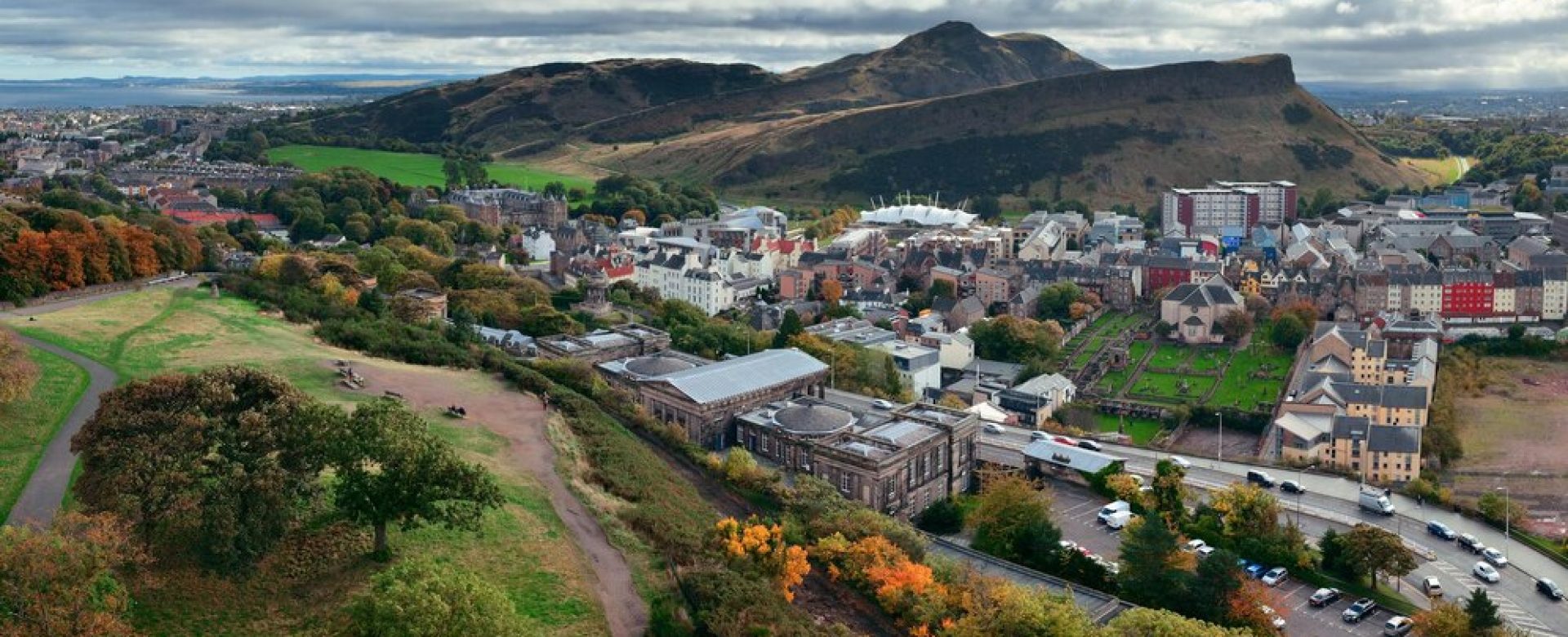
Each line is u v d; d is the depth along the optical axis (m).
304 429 173.62
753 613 176.62
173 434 163.00
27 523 156.50
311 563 169.62
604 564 187.88
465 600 141.50
